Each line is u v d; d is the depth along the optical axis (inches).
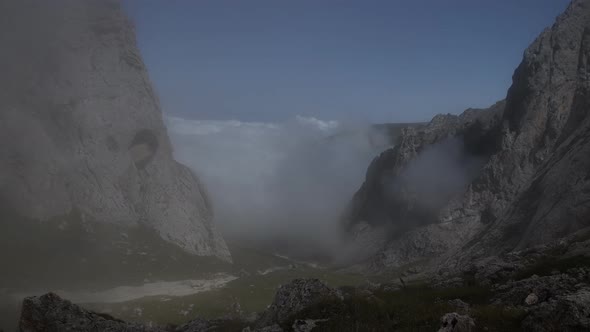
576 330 702.5
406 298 1195.9
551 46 4655.5
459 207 4992.6
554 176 3169.3
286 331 1042.1
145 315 3100.4
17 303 3115.2
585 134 3324.3
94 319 1143.6
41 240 4530.0
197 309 3272.6
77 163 5585.6
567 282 970.1
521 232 3282.5
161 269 4793.3
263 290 4106.8
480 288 1206.9
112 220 5497.1
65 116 5659.5
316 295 1212.5
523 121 4677.7
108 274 4264.3
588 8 4635.8
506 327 788.6
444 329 780.6
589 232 1636.3
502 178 4702.3
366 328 925.8
